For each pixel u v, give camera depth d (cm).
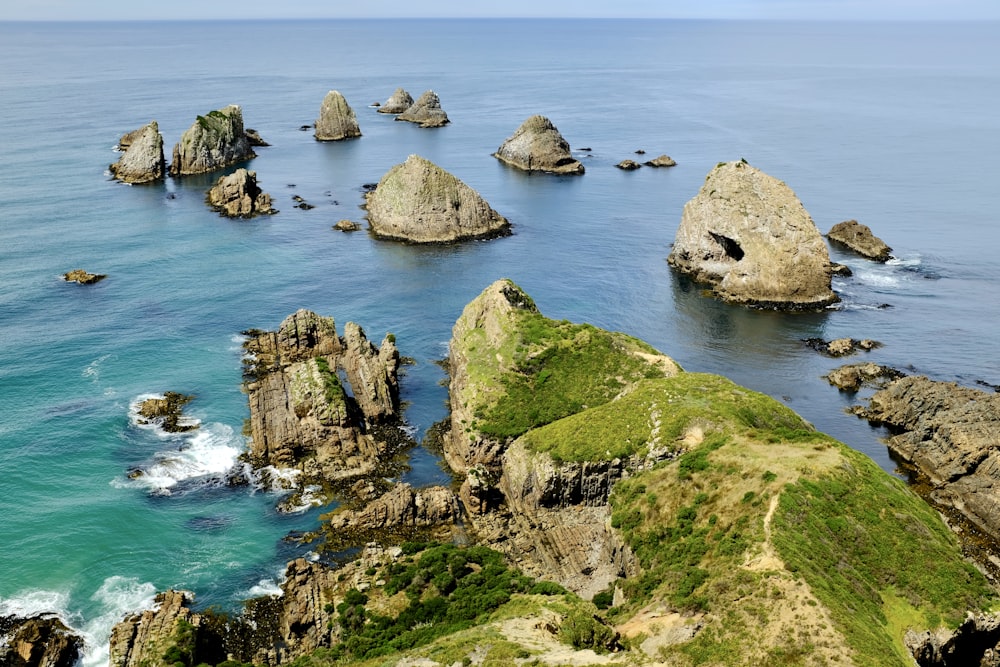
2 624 5184
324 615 5300
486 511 6644
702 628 4200
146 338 9656
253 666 4812
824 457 5412
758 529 4766
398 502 6494
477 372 7750
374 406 8012
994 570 5969
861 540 4753
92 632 5150
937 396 7894
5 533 6069
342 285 11925
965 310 11200
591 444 6159
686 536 5109
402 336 10162
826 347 10050
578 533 6025
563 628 4491
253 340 9706
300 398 7831
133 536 6128
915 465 7431
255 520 6412
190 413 7931
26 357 8988
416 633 4803
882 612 4375
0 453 7100
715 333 10538
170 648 4872
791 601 4144
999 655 4569
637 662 3972
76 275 11444
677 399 6444
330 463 7138
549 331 7900
